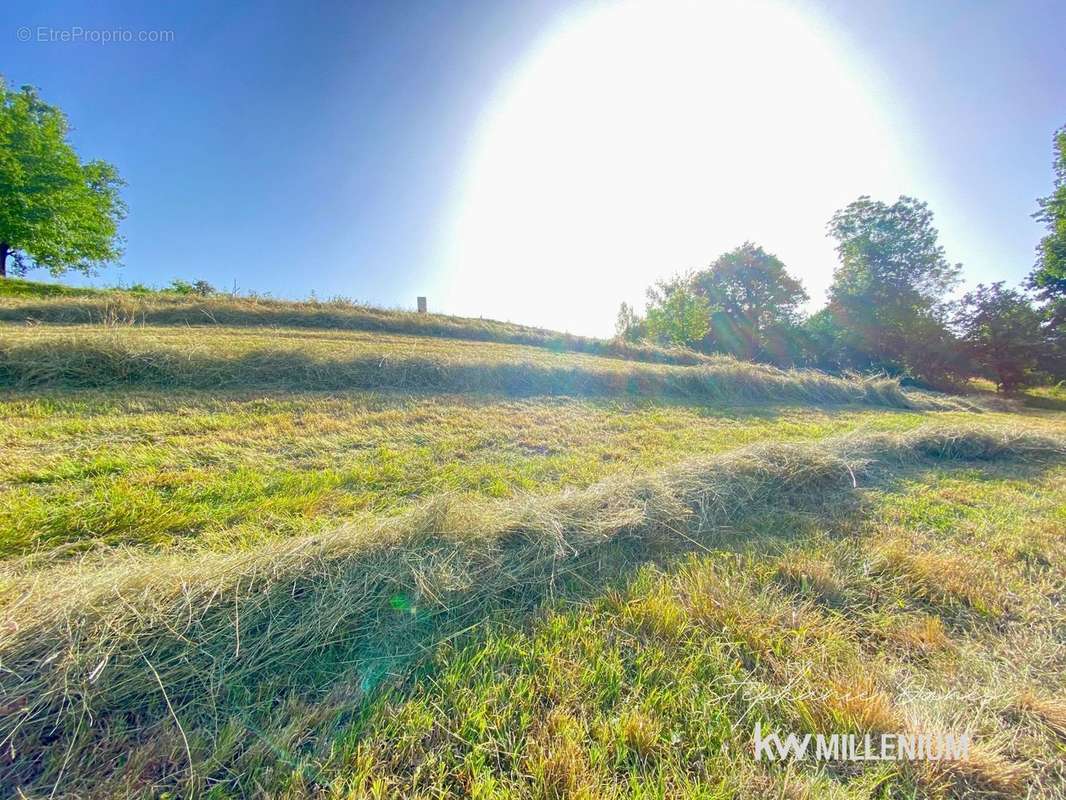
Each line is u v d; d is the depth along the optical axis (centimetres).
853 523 266
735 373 895
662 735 120
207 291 1266
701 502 270
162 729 114
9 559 172
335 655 141
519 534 210
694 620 165
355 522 211
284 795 102
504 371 680
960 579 201
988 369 2133
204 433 346
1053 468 420
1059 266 1786
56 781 103
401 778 107
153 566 159
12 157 1645
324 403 467
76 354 446
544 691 132
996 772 115
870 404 953
